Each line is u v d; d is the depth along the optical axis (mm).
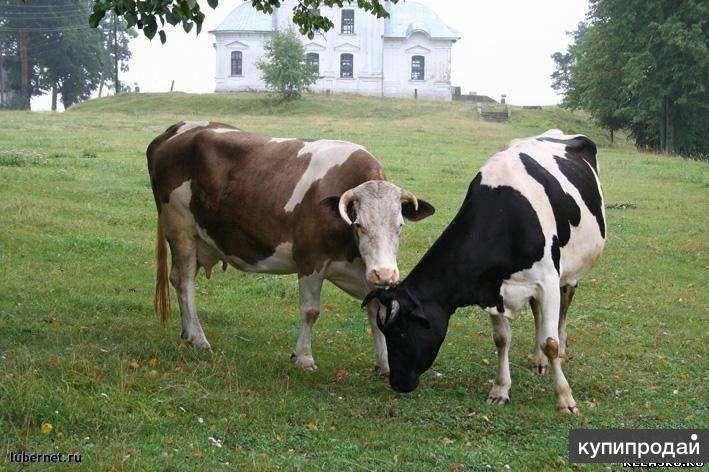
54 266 12391
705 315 11625
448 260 7684
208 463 5930
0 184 18219
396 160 27531
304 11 11227
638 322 11141
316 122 44812
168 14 8062
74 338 8750
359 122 46031
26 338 8633
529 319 11188
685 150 45656
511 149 8484
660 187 24359
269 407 7184
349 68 68125
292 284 12492
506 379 7926
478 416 7355
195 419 6828
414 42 67812
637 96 44562
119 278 12273
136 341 8852
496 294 7773
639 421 7438
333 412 7254
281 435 6625
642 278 13555
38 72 79438
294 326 10531
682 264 14812
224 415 6980
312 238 8250
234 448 6375
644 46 42375
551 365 7727
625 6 42500
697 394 8320
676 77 41375
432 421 7242
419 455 6402
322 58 67688
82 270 12383
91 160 23562
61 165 22344
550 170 8289
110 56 87375
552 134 10094
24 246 13195
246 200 8750
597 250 8828
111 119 43875
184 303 9312
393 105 59469
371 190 7539
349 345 9773
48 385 6988
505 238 7641
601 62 45062
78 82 79875
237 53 68250
